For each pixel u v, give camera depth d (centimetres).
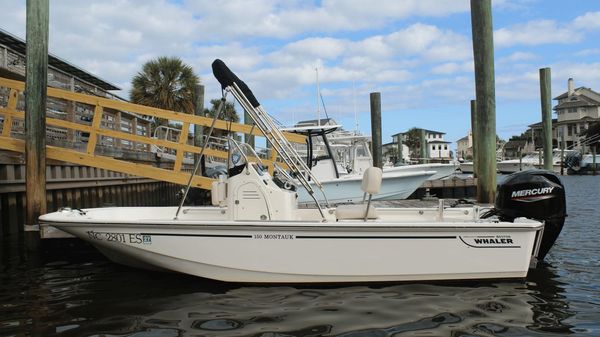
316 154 1235
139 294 475
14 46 1697
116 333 378
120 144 1445
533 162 4556
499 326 387
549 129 1748
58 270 577
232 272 489
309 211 586
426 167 1567
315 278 482
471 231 475
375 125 1595
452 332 375
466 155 8719
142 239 500
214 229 483
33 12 698
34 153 688
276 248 478
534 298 453
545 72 1748
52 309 436
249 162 523
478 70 958
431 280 485
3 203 823
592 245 720
